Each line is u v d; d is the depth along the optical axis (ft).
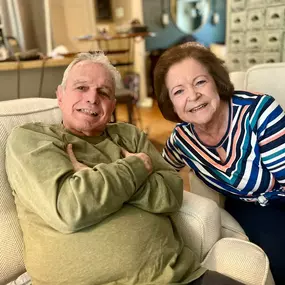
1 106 3.92
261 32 8.43
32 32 9.43
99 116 3.63
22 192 3.08
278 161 3.67
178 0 18.88
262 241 3.87
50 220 2.91
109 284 2.97
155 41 18.89
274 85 4.79
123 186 3.01
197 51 3.73
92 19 14.82
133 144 3.90
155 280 2.97
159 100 4.21
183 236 3.64
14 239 3.53
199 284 2.98
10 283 3.34
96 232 2.96
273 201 4.10
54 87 8.21
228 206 4.64
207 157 4.10
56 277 3.02
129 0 15.78
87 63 3.63
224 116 3.86
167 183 3.48
